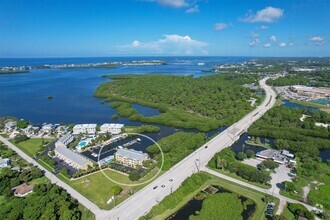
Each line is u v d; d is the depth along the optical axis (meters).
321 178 159.38
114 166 168.88
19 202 125.50
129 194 139.62
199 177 153.00
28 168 170.62
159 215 124.00
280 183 152.88
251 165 176.88
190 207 131.12
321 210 126.31
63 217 113.75
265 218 122.62
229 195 137.25
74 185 149.00
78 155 179.75
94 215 123.06
